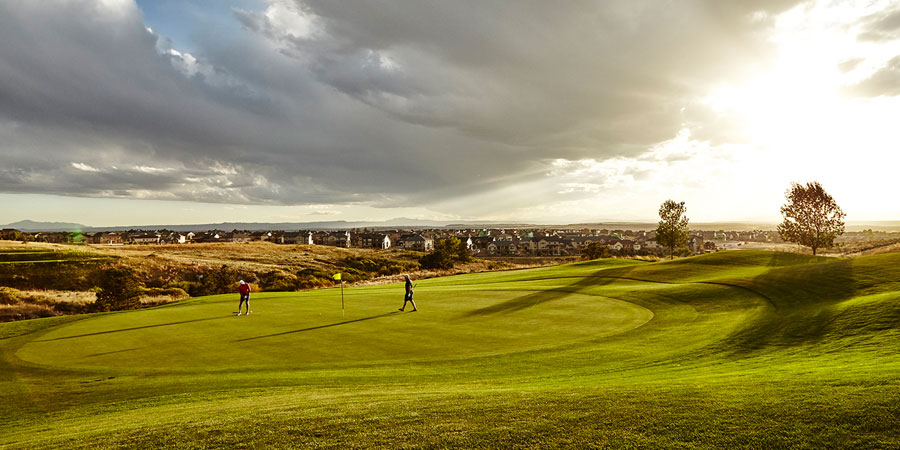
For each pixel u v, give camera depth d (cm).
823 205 4584
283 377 1200
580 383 1016
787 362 1103
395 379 1156
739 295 2162
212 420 764
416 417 712
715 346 1395
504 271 5631
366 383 1117
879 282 1936
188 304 2697
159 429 732
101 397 1095
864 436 537
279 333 1778
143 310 2458
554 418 670
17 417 984
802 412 616
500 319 2005
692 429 597
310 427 693
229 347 1568
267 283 5944
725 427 595
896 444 513
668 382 904
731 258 3762
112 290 3800
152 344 1634
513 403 757
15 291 4522
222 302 2745
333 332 1781
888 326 1267
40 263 6122
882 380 718
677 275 3156
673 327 1731
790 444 538
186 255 9106
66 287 5669
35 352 1563
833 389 696
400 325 1908
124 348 1586
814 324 1448
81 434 754
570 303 2388
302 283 5341
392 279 5812
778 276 2389
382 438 634
